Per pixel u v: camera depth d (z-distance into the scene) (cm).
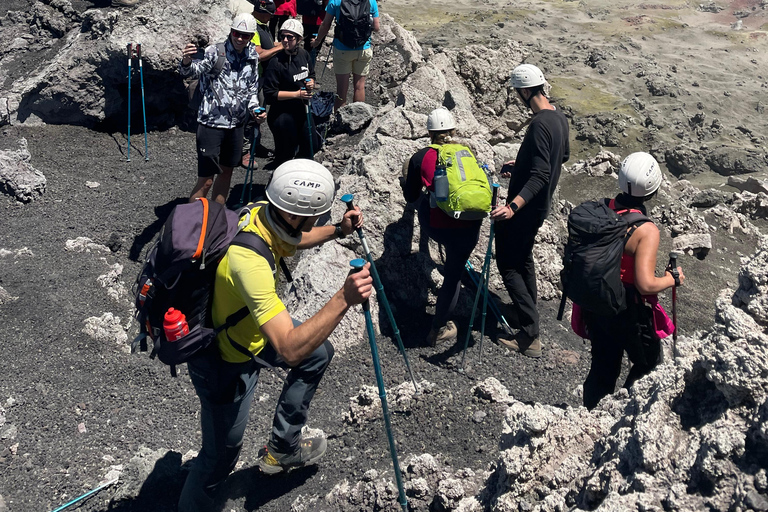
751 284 298
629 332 418
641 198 417
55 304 568
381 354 553
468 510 335
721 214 892
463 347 571
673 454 267
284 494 406
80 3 983
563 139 514
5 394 475
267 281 302
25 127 888
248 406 349
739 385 256
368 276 296
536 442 319
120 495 401
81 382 498
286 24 737
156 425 472
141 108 929
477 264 652
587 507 284
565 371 559
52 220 715
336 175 791
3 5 998
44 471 420
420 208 545
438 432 435
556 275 680
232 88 661
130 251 689
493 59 966
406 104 774
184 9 916
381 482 378
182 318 308
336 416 480
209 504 369
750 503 233
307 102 786
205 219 310
